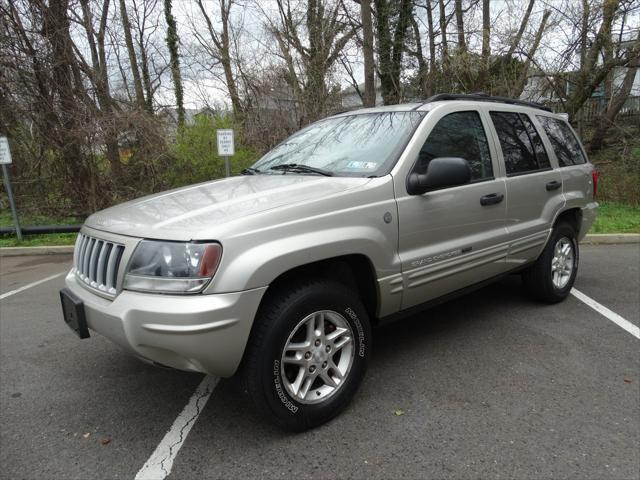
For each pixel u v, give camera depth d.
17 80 9.66
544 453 2.50
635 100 15.57
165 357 2.41
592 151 13.84
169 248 2.38
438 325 4.29
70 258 8.02
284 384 2.60
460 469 2.40
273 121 13.38
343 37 15.02
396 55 15.32
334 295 2.73
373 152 3.31
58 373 3.60
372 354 3.74
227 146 8.57
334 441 2.65
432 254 3.25
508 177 3.90
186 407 3.07
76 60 10.03
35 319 4.85
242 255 2.40
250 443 2.66
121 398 3.21
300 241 2.57
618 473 2.34
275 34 14.96
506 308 4.67
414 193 3.14
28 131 10.32
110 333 2.50
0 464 2.55
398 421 2.82
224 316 2.32
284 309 2.54
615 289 5.27
